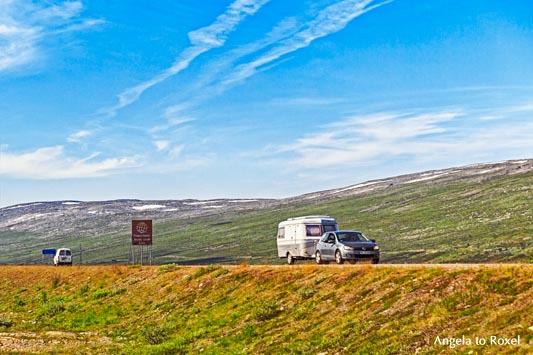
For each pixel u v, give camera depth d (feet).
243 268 113.80
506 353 47.96
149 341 91.09
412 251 364.99
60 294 155.74
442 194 621.72
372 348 58.80
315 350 64.39
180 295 113.91
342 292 78.69
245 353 71.61
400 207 611.47
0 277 197.06
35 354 86.43
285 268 102.32
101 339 99.25
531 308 53.06
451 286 64.90
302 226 127.65
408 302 65.98
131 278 144.25
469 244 346.95
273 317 82.07
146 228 185.37
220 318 91.20
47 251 297.53
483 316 55.42
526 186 528.63
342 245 105.91
